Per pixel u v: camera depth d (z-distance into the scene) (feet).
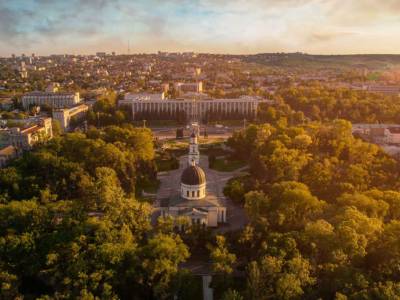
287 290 378.73
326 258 441.68
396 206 552.82
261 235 500.74
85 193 617.62
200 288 466.29
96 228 469.57
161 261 414.00
